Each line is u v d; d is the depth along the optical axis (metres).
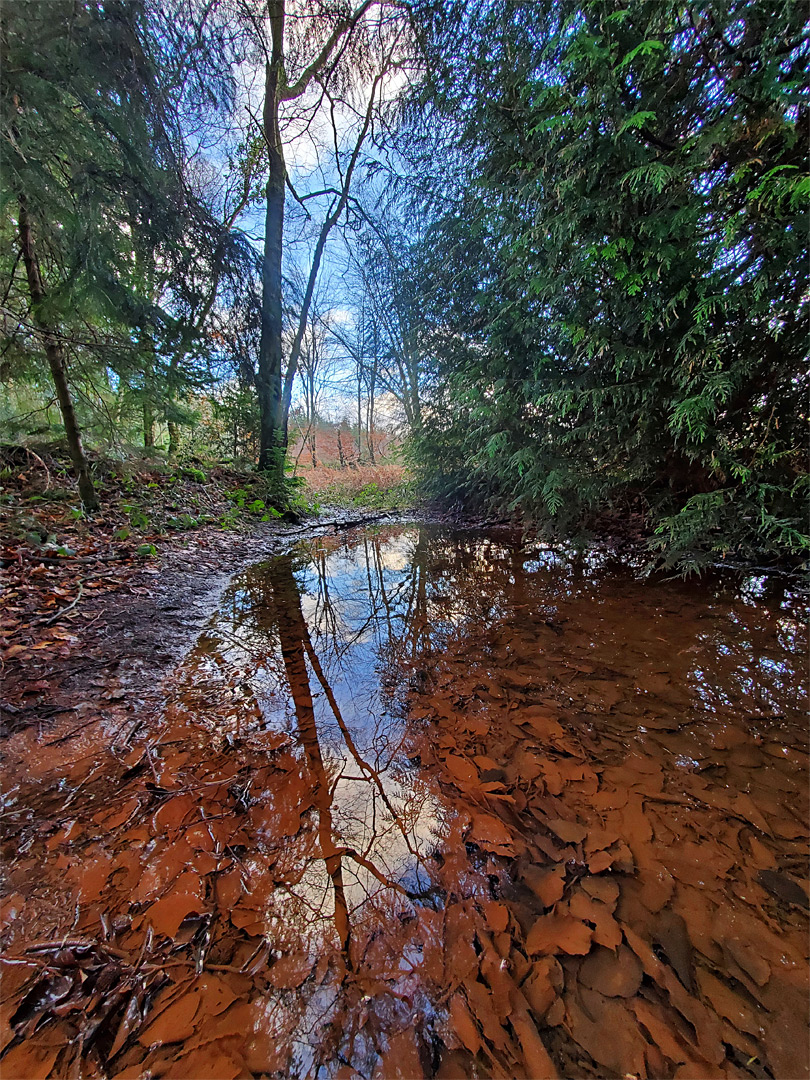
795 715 1.46
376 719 1.60
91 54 1.92
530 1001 0.75
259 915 0.90
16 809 1.17
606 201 1.94
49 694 1.64
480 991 0.77
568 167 2.05
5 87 1.77
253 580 3.41
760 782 1.20
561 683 1.74
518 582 3.01
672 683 1.67
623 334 2.28
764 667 1.71
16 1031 0.71
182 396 3.64
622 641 2.01
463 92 2.97
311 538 5.01
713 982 0.77
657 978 0.78
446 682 1.83
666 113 1.89
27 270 2.51
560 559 3.38
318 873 0.99
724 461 2.13
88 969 0.80
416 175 4.54
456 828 1.11
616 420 2.50
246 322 4.63
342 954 0.83
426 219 4.53
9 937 0.85
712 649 1.86
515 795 1.21
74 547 3.01
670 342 2.11
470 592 2.91
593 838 1.06
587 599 2.54
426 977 0.79
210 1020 0.73
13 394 3.24
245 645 2.26
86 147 2.12
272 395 5.74
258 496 5.68
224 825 1.13
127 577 2.85
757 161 1.59
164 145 2.52
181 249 3.05
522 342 3.03
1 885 0.95
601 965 0.80
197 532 4.23
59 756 1.37
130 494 4.25
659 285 2.00
